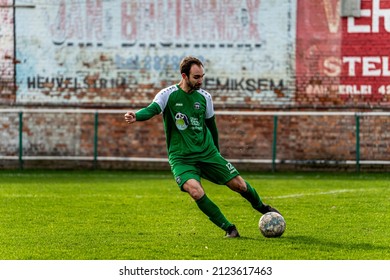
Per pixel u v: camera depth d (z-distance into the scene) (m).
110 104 54.88
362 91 53.59
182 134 26.16
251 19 54.03
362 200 36.62
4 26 55.09
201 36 54.28
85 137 54.69
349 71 53.66
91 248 25.52
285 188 42.22
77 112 54.41
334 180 47.03
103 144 54.66
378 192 39.75
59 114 54.69
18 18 55.03
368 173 52.22
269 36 53.94
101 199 37.50
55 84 55.09
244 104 54.28
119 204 35.78
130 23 54.66
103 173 52.12
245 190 26.70
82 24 54.88
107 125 54.62
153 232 28.42
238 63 54.25
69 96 55.06
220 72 54.19
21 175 50.38
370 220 30.95
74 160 54.78
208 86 54.41
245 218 31.72
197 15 54.28
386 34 53.38
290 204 35.34
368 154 53.12
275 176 49.94
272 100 54.19
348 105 53.72
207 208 26.28
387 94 53.47
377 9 53.34
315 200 36.72
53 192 40.47
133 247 25.58
